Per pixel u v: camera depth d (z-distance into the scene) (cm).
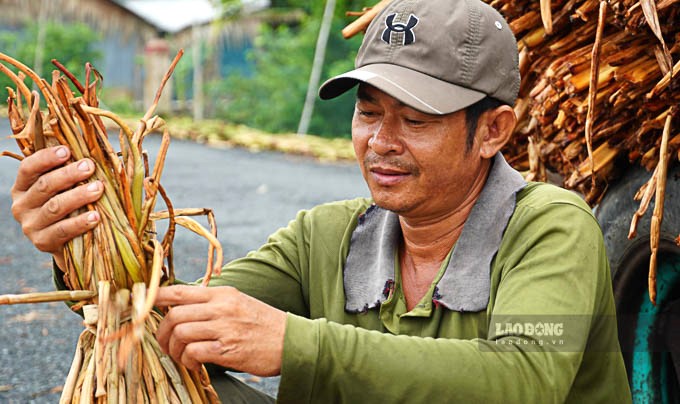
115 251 147
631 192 219
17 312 422
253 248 556
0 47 1975
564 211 158
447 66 159
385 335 141
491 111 165
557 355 142
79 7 1922
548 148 234
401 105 159
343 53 1762
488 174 173
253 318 136
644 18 193
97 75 157
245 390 180
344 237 183
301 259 188
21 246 566
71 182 144
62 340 379
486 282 161
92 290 149
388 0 262
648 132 207
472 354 140
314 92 1502
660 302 221
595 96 195
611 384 171
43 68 1928
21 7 1930
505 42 165
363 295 176
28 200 147
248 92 1923
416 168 160
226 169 934
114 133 1076
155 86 1805
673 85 191
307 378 136
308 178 874
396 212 165
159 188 151
